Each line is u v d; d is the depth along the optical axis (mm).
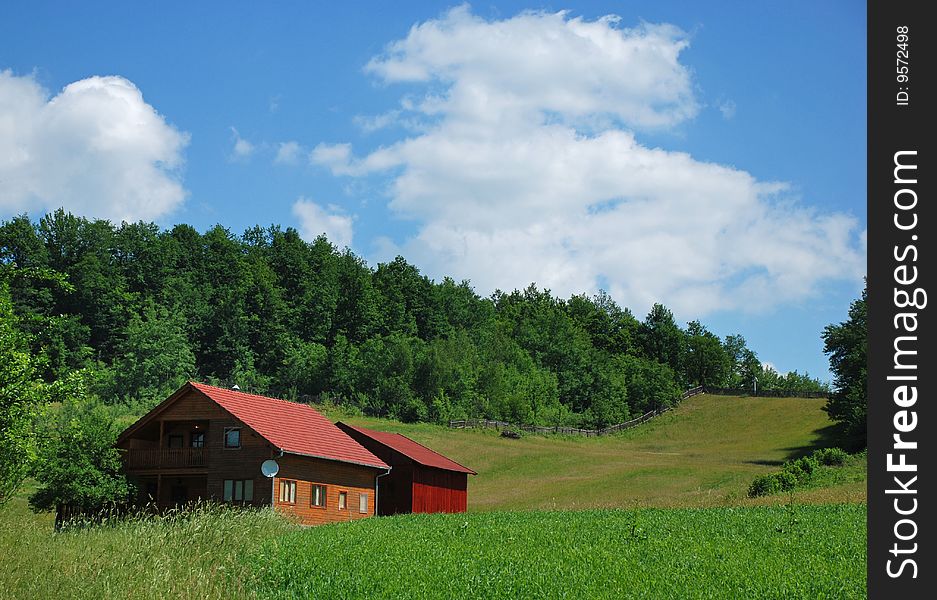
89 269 126812
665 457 95750
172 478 47000
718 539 25016
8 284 27922
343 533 28297
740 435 112125
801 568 19969
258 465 44375
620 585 18469
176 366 116938
